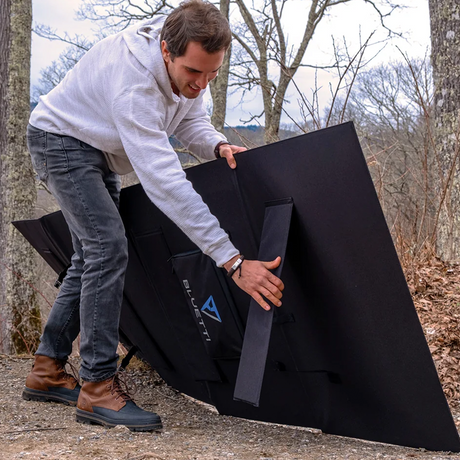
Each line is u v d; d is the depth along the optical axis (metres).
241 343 2.05
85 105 2.04
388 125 11.15
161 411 2.51
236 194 1.89
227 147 2.32
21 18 6.03
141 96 1.85
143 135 1.84
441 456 1.68
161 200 1.81
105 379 2.07
